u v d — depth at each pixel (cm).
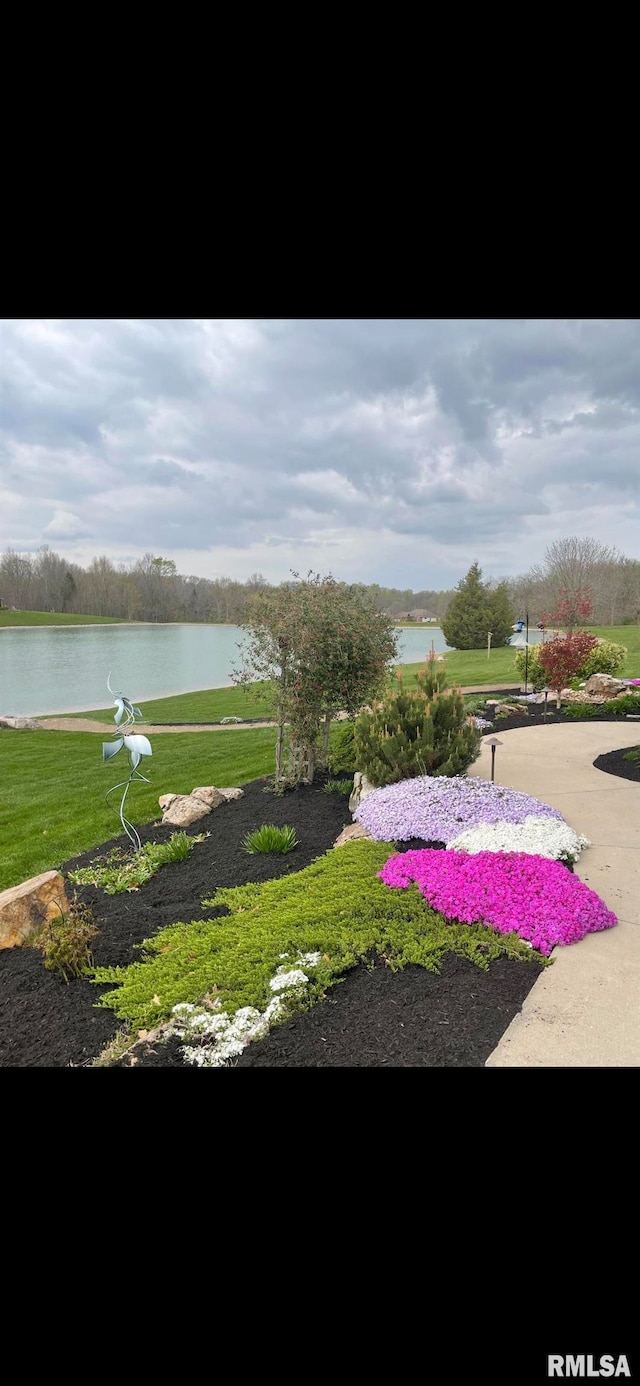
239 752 1019
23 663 3136
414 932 333
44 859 566
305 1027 262
